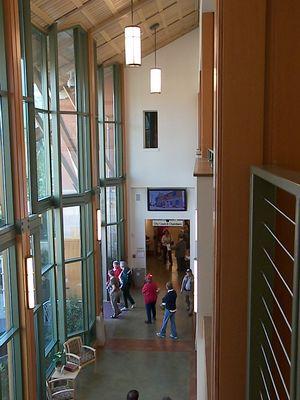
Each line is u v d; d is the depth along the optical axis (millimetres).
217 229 1855
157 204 12406
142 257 12594
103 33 8977
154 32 10602
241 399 1868
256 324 1703
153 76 10227
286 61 1802
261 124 1815
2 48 5008
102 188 11016
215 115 1941
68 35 7938
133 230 12570
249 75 1806
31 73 6086
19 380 5391
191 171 12227
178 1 9195
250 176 1776
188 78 11984
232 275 1847
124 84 11977
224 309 1859
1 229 4891
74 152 8195
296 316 783
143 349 8438
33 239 6082
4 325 5250
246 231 1835
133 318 10008
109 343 8727
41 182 7117
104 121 11000
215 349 1900
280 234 1715
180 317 9938
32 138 6172
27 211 5461
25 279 5316
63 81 7855
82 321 8359
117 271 10711
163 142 12219
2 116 5102
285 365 1705
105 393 6949
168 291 8898
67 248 8094
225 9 1794
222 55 1811
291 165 1815
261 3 1781
